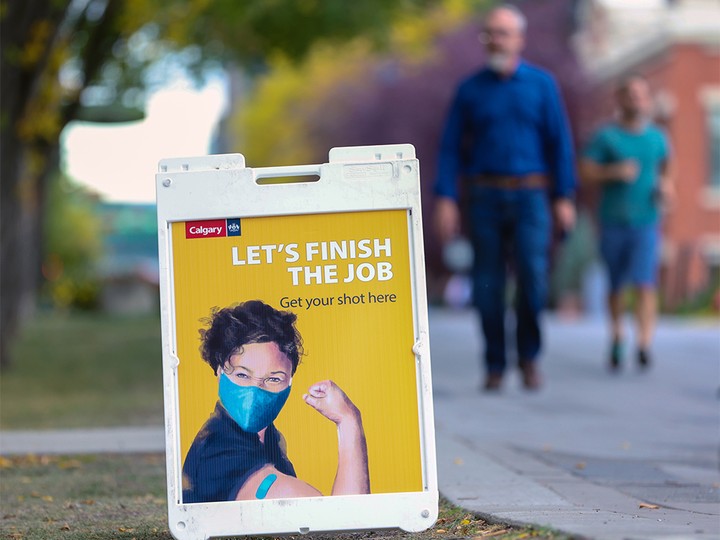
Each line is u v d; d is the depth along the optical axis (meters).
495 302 14.93
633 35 63.22
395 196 5.96
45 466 9.58
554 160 14.77
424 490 5.88
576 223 48.59
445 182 14.84
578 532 5.34
